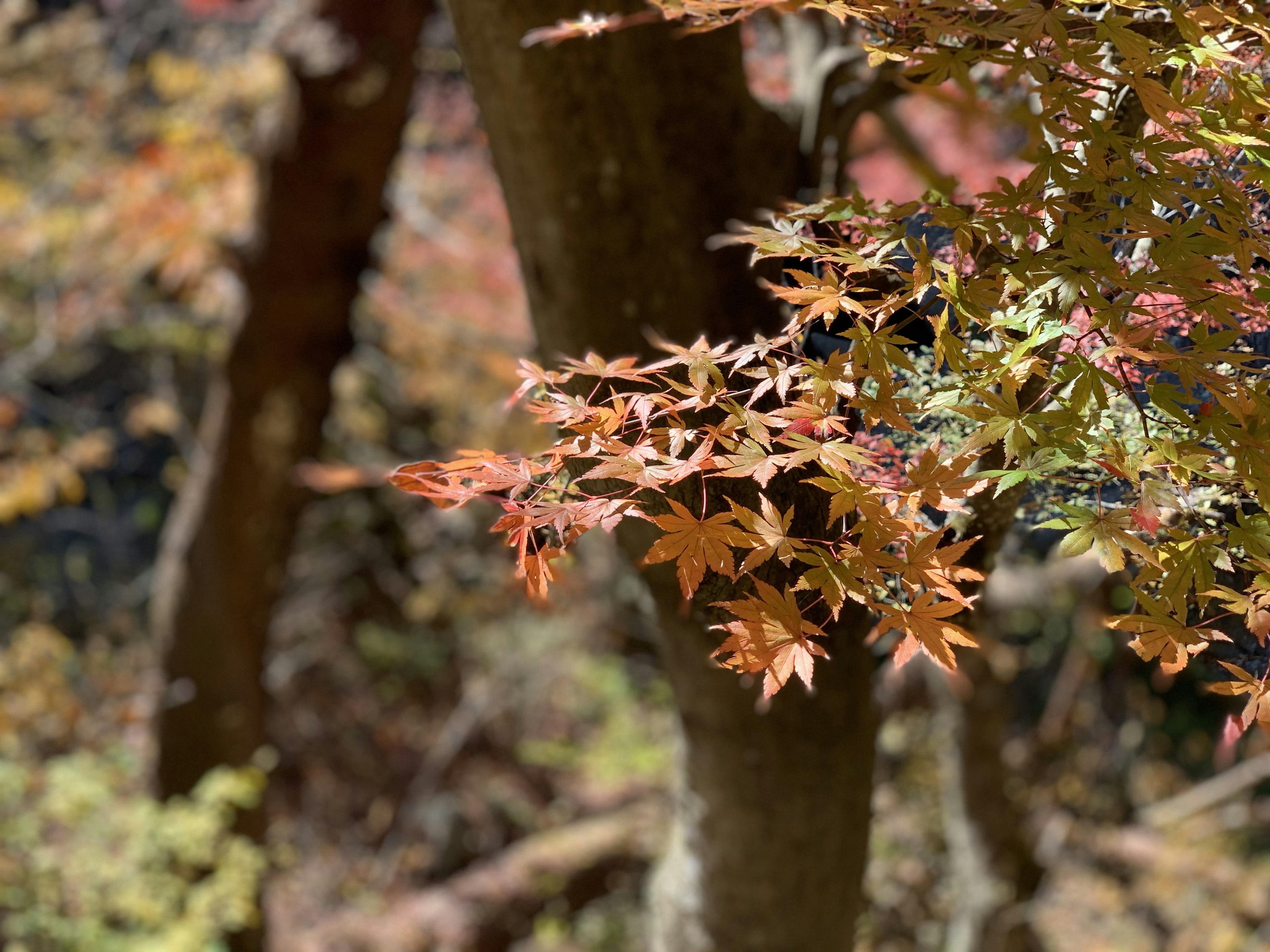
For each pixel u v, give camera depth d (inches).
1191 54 49.8
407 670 438.3
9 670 279.9
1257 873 339.3
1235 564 47.2
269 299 250.1
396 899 338.0
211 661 261.4
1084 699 382.0
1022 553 109.3
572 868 329.4
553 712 430.6
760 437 44.7
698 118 93.4
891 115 162.7
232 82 286.8
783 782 105.7
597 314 95.4
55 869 178.5
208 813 200.2
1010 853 257.8
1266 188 48.6
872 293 56.6
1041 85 50.9
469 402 357.7
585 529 44.9
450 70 312.0
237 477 258.1
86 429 401.7
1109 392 53.6
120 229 286.2
